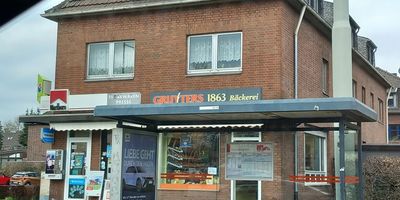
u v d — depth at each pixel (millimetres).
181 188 15695
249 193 14938
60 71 18219
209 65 16234
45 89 18422
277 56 15203
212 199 15289
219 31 16062
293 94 16016
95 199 16656
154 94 16672
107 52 17828
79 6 18062
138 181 11961
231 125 12648
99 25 17859
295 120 11812
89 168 17016
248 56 15586
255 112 10766
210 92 15875
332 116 11234
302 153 16484
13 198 19797
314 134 17484
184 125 12703
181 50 16547
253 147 12617
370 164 15797
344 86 15594
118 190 11305
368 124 27625
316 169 17766
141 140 12195
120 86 17266
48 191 17250
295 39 16297
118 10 17406
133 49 17438
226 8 16047
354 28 26000
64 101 17672
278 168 14703
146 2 16969
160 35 16906
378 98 30859
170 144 16094
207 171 15547
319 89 18812
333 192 15609
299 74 16672
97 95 17438
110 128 16109
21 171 41188
